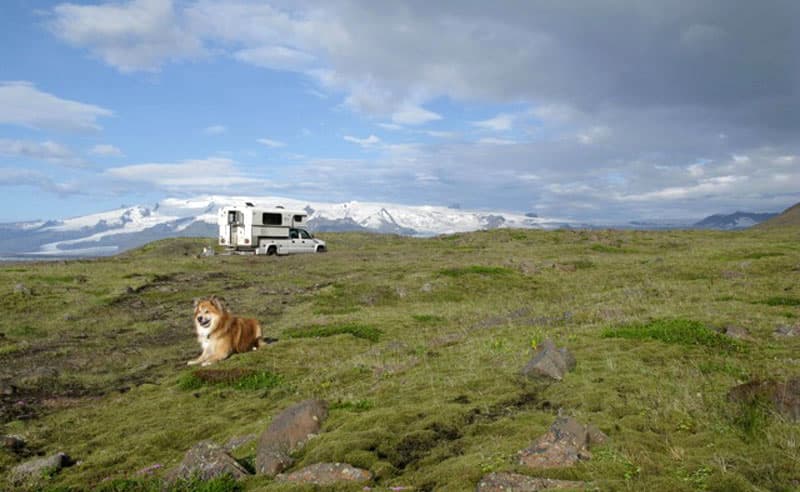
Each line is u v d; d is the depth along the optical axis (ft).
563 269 113.19
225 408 34.17
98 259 143.13
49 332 61.46
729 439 19.30
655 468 16.88
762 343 36.99
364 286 92.58
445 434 22.35
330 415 25.89
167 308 77.25
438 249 169.78
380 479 18.66
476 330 54.54
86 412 35.94
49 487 23.80
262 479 19.77
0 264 122.52
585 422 21.90
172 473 21.31
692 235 196.24
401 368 37.93
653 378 28.48
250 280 103.91
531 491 15.31
